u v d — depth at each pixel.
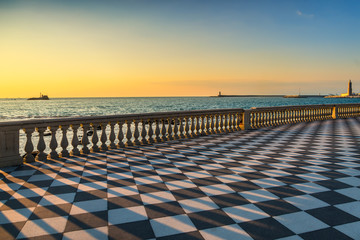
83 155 7.37
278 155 7.21
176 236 3.04
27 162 6.52
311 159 6.71
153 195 4.32
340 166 6.00
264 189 4.55
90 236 3.05
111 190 4.56
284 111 15.70
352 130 12.61
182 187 4.69
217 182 4.95
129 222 3.39
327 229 3.20
